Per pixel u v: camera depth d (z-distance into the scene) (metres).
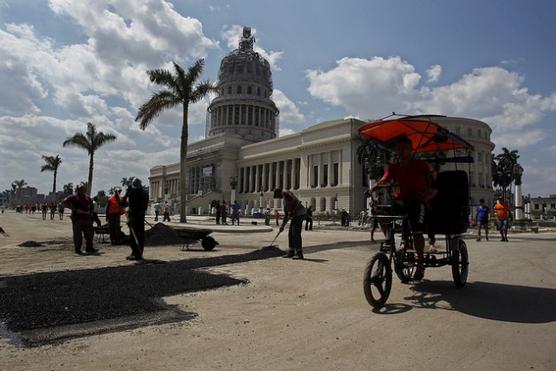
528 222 38.47
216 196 81.12
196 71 31.12
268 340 3.56
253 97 97.25
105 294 5.09
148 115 31.08
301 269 7.66
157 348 3.33
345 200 61.88
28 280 5.97
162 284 5.81
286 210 9.47
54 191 75.12
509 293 5.50
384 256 4.86
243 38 105.44
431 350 3.29
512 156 81.50
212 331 3.81
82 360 3.04
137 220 8.98
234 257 9.08
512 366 2.95
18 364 2.94
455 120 68.44
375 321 4.14
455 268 5.73
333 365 2.98
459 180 5.76
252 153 84.50
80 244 10.32
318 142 67.81
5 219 38.19
